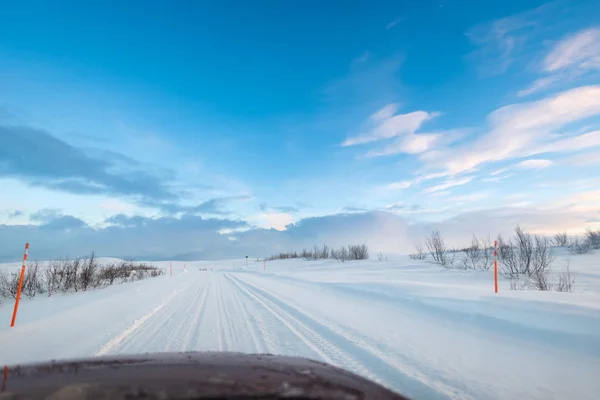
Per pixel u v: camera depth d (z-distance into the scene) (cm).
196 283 2275
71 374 176
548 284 1452
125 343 605
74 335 638
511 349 522
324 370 220
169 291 1611
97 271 2161
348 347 565
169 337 651
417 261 3872
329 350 549
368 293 1221
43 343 577
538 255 2172
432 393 369
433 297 954
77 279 1755
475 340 582
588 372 418
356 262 5103
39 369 186
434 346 555
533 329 588
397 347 555
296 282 2109
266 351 548
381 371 443
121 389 154
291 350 552
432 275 2378
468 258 3209
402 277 2252
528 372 427
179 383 166
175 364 203
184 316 893
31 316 859
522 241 2244
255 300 1249
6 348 541
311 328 725
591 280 1689
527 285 1531
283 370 205
